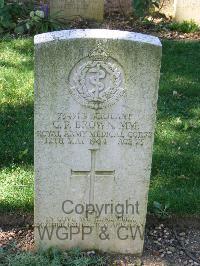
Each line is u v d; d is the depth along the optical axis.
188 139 3.07
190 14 4.86
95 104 2.11
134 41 2.02
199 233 2.52
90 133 2.15
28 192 2.59
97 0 4.80
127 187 2.24
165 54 4.05
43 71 2.04
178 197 2.61
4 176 2.69
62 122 2.12
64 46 2.01
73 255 2.32
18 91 3.41
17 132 3.03
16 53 3.89
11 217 2.51
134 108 2.12
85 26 4.75
